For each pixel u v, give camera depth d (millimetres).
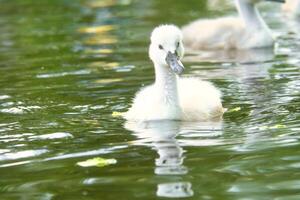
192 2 27453
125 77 16953
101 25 23938
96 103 14797
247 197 9586
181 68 13516
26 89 16172
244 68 17703
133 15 25422
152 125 13305
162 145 11992
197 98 14281
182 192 9836
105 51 20016
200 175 10469
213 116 13789
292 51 19500
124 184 10242
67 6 27922
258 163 10852
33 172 10953
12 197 9977
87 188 10164
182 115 13711
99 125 13320
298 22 23391
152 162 11117
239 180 10195
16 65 18797
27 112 14305
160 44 13984
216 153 11422
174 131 12859
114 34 22375
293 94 14820
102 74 17312
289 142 11758
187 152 11555
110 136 12625
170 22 23812
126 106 14547
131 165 11031
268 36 20703
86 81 16688
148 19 24531
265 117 13375
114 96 15281
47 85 16438
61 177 10672
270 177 10250
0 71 18156
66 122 13547
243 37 20828
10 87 16406
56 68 18219
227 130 12734
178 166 10898
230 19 21781
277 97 14688
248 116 13539
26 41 22000
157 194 9805
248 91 15336
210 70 17672
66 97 15336
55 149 12016
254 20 21156
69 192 10055
